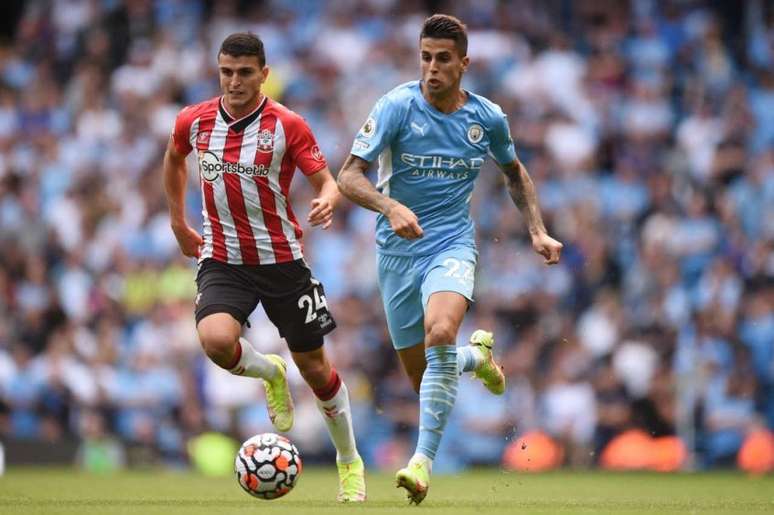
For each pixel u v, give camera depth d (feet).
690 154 212.64
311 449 171.22
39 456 167.53
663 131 216.95
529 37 228.84
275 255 90.89
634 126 216.74
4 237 207.41
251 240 90.48
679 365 178.19
